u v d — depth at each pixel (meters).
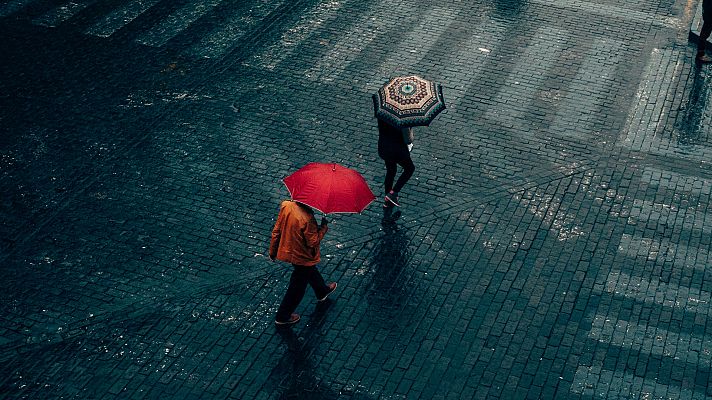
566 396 9.76
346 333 10.61
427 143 13.83
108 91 15.38
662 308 10.88
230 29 17.19
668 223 12.23
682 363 10.13
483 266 11.56
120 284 11.37
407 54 16.22
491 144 13.81
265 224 12.38
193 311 10.95
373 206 12.58
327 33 16.94
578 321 10.70
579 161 13.45
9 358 10.33
